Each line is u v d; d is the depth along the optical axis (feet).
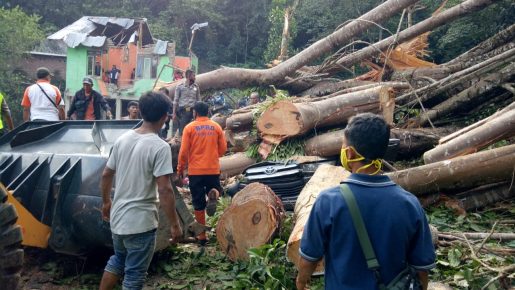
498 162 19.90
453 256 15.25
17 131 18.85
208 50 138.72
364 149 7.48
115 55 105.81
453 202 20.93
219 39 141.18
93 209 15.24
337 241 7.26
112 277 12.64
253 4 135.74
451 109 28.07
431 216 20.22
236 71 34.53
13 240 11.34
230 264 16.94
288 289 14.24
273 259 15.15
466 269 13.80
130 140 12.24
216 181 19.38
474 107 28.94
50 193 15.53
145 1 146.30
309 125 24.47
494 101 28.84
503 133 20.47
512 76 27.17
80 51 104.53
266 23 131.23
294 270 15.03
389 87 24.94
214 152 19.25
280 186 21.74
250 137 27.40
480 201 20.89
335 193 7.45
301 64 33.45
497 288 13.51
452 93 29.89
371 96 24.79
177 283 15.87
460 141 21.04
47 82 26.48
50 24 135.54
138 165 11.98
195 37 139.64
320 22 91.35
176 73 62.80
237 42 135.23
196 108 19.38
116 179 12.37
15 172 16.49
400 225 7.14
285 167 22.38
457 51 67.00
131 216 11.96
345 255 7.20
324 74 33.76
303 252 7.57
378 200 7.26
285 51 43.75
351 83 32.96
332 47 32.89
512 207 20.71
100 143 17.38
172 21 140.97
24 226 14.83
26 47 96.48
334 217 7.27
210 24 136.36
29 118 26.40
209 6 135.64
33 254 17.13
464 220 20.04
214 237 20.06
